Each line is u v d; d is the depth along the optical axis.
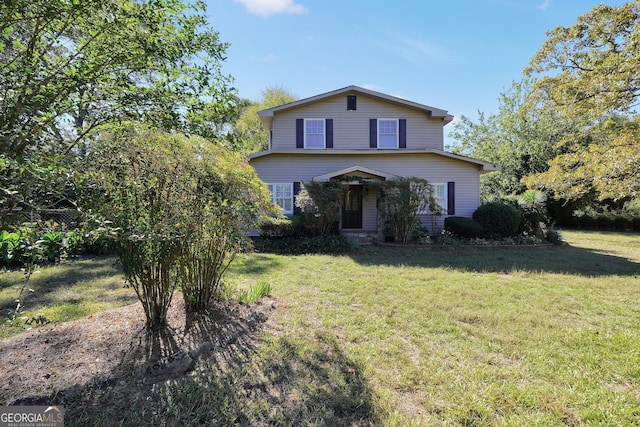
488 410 2.36
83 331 3.42
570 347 3.39
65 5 2.30
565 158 9.14
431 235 13.02
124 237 2.51
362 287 5.66
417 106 13.82
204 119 3.53
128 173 3.13
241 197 4.07
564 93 9.16
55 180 1.92
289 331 3.68
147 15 2.66
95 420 2.13
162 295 3.64
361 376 2.77
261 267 7.46
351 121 13.98
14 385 2.37
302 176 13.18
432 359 3.11
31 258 2.15
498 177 21.92
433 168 13.50
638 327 3.96
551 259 8.93
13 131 2.16
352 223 14.30
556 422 2.25
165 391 2.46
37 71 2.38
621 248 11.65
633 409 2.38
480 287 5.74
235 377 2.70
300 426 2.16
